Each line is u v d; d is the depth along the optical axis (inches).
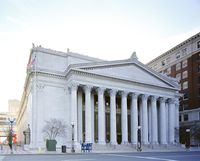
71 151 2000.5
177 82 3417.8
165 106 3211.1
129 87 2842.0
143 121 2901.1
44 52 2672.2
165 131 3080.7
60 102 2596.0
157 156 1387.8
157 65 4443.9
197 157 1294.3
